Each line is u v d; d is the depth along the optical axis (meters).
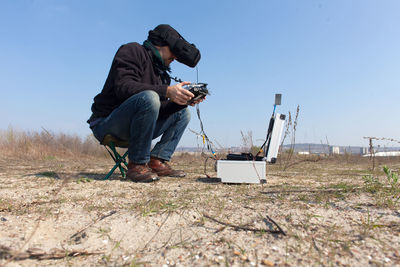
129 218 1.52
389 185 2.30
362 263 1.00
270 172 4.19
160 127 3.02
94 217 1.55
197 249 1.16
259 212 1.59
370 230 1.29
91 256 1.14
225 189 2.31
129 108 2.45
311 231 1.29
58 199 1.93
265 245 1.16
